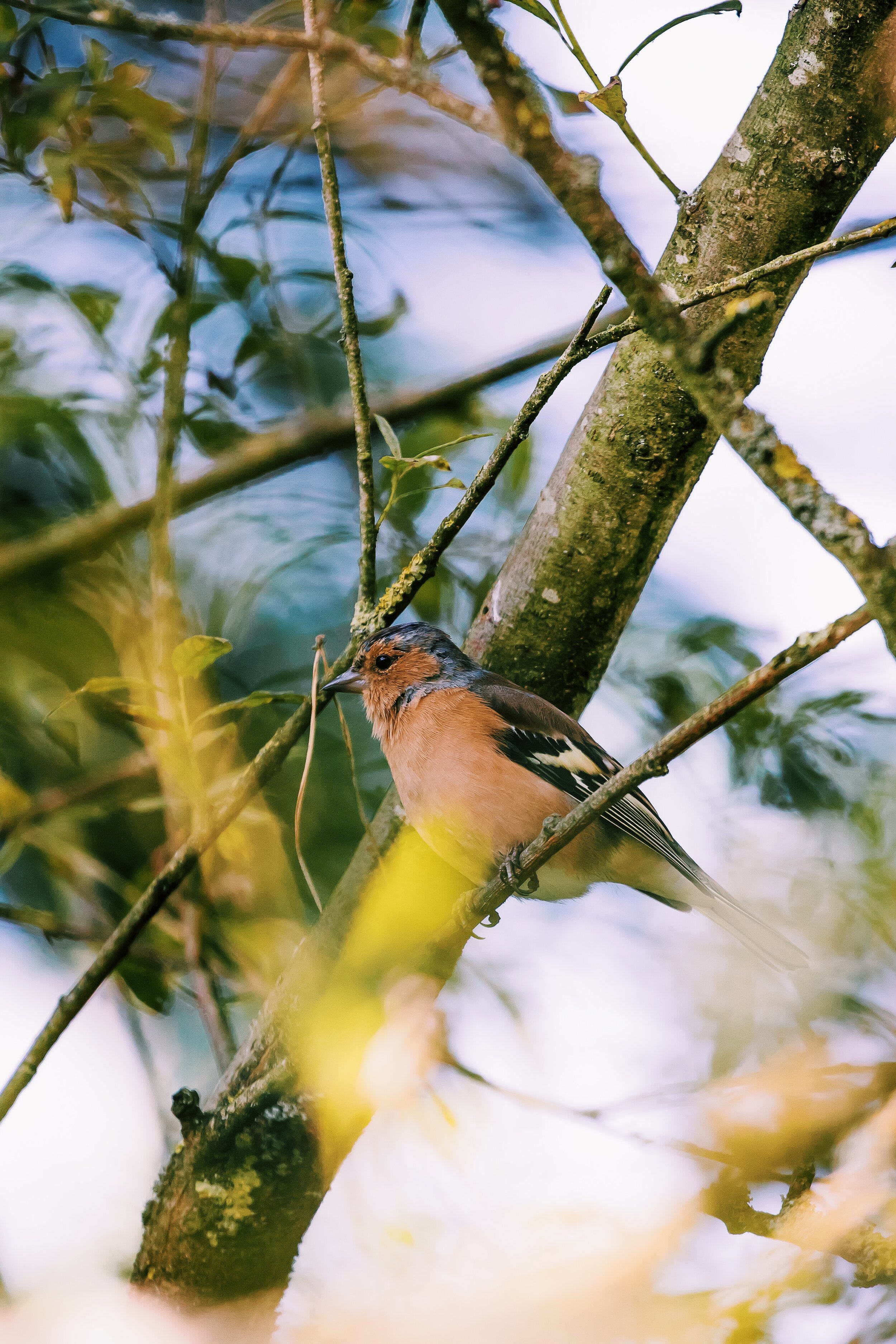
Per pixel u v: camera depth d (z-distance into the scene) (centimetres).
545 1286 559
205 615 943
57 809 786
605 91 591
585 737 834
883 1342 559
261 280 910
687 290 686
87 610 876
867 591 401
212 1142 662
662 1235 574
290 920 815
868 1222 586
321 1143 668
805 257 523
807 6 671
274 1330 680
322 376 1000
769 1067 660
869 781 845
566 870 845
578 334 611
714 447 721
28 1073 629
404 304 967
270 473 955
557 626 758
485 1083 673
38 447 898
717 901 780
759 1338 551
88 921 895
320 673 945
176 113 723
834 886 784
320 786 900
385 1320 562
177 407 734
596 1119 654
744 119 689
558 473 755
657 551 744
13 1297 618
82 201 752
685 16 574
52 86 695
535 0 573
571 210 424
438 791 808
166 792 754
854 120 664
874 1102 634
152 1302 663
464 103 438
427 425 961
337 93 980
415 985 703
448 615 973
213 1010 743
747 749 877
